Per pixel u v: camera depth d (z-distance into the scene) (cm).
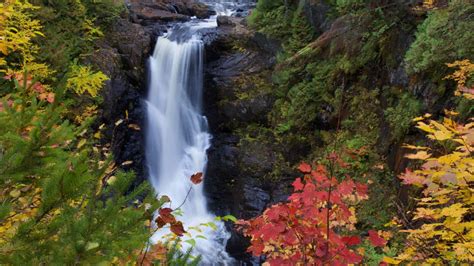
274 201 896
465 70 392
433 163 214
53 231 128
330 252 208
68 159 147
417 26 635
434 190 212
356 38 800
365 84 797
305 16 999
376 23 753
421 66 567
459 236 212
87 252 120
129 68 1022
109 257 128
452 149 396
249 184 945
